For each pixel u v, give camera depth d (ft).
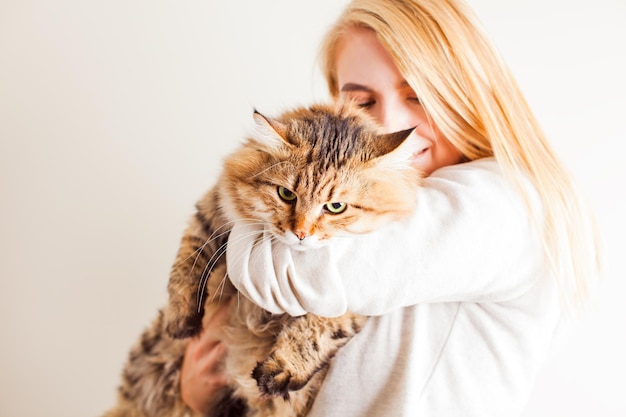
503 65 3.92
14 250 6.43
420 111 4.06
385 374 3.23
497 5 5.57
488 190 3.26
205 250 4.20
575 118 5.59
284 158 3.66
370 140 3.74
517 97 3.87
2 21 6.27
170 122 6.24
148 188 6.31
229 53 6.10
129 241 6.38
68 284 6.44
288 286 2.99
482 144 3.90
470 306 3.36
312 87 5.90
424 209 3.19
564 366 5.67
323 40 4.97
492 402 3.23
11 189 6.38
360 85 4.12
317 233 3.38
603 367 5.61
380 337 3.30
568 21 5.57
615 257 5.56
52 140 6.35
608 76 5.56
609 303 5.55
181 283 4.25
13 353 6.46
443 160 4.17
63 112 6.31
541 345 3.33
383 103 4.06
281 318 3.72
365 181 3.55
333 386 3.32
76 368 6.43
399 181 3.52
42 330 6.46
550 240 3.37
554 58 5.59
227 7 6.05
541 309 3.32
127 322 6.40
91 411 6.43
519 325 3.30
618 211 5.57
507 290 3.25
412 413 3.04
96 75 6.28
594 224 3.99
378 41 3.99
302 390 3.54
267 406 3.82
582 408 5.66
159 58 6.19
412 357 3.16
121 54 6.23
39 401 6.47
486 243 3.04
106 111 6.31
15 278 6.45
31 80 6.31
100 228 6.40
